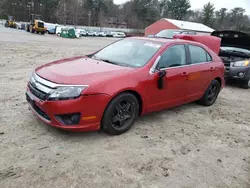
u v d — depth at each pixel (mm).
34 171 2766
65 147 3299
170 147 3609
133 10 89000
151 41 4562
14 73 7184
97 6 90375
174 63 4426
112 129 3641
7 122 3824
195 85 4977
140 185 2719
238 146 3896
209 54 5414
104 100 3363
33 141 3361
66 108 3170
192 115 5059
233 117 5242
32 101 3475
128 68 3832
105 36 56688
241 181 3000
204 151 3613
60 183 2623
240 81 8172
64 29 36500
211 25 80188
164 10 90062
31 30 36781
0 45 14312
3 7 81812
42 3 80312
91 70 3605
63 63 4008
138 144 3582
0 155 2982
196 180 2916
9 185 2520
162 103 4324
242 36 8516
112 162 3076
